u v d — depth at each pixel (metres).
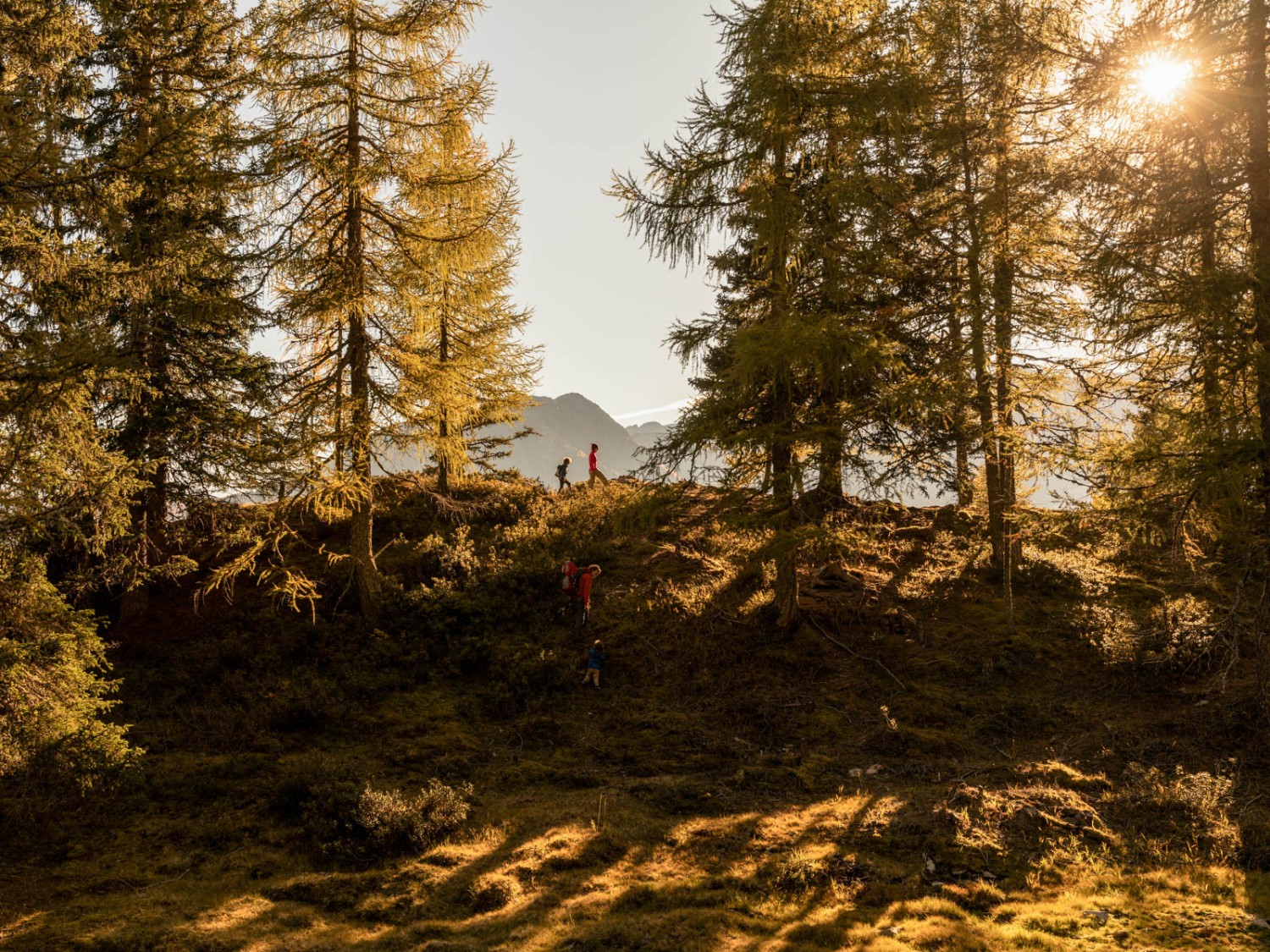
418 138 17.59
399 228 17.92
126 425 16.59
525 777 12.98
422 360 17.70
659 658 16.98
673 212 15.73
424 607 18.45
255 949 8.00
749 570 19.73
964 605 18.06
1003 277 16.59
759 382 15.95
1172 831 9.91
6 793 11.13
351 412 17.23
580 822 11.09
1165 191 11.27
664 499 15.99
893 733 13.56
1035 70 13.18
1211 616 15.74
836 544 14.71
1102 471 12.95
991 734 13.70
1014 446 14.20
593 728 14.89
